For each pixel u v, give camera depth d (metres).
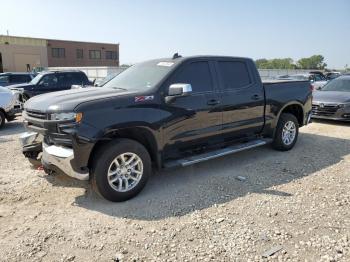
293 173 5.75
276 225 3.94
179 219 4.11
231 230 3.84
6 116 10.62
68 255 3.38
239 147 6.05
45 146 4.62
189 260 3.29
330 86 11.92
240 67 6.18
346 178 5.50
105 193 4.45
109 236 3.73
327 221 4.04
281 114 7.06
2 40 54.62
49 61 61.22
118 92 4.80
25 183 5.24
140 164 4.71
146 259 3.31
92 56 67.38
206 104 5.45
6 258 3.32
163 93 4.95
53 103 4.43
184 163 5.12
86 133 4.22
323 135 8.90
